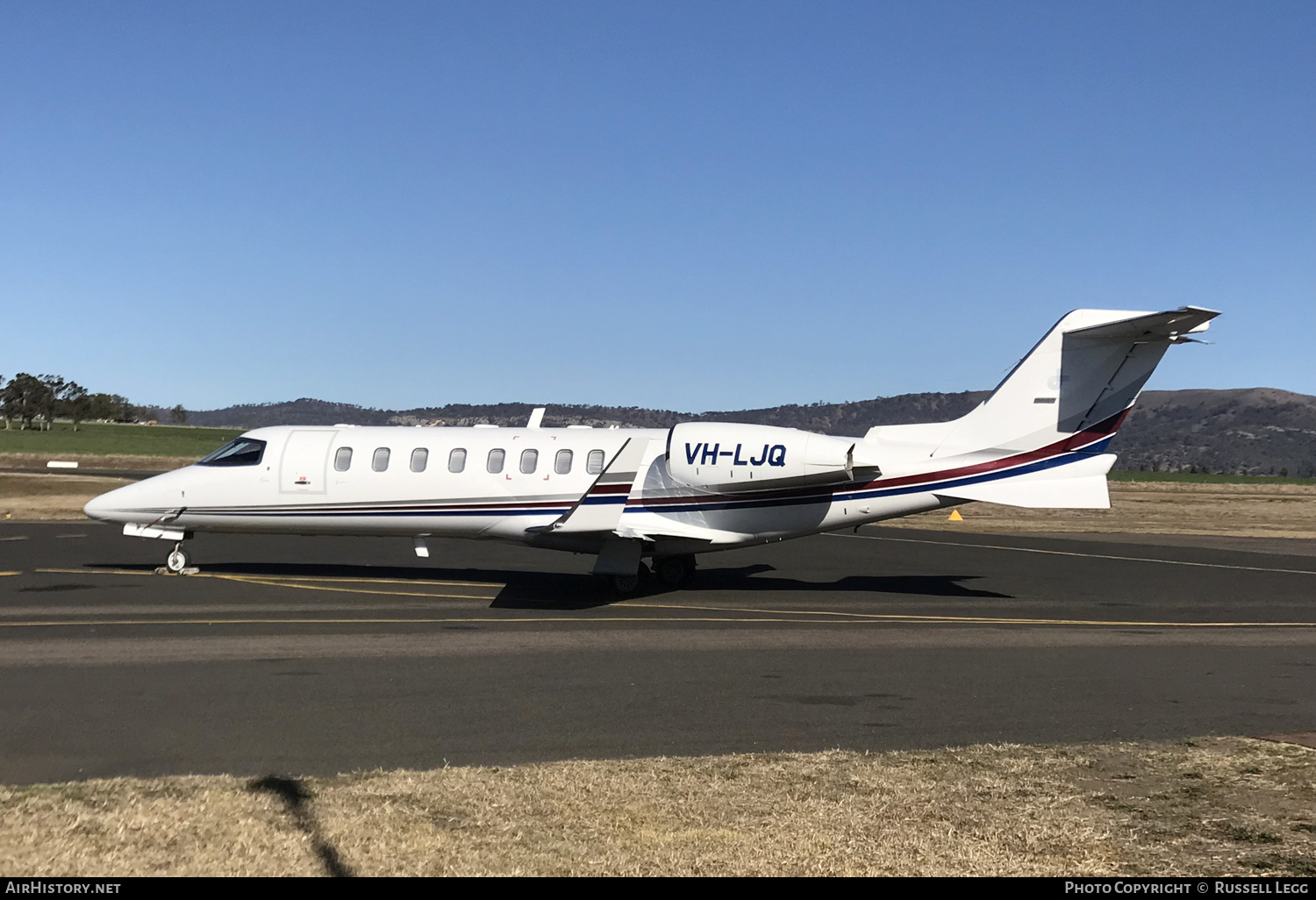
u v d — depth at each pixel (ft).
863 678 37.09
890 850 19.53
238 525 64.39
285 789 22.56
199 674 35.70
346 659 38.83
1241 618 54.49
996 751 26.96
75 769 24.58
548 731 28.91
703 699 33.27
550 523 61.11
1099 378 58.23
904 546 94.27
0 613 48.29
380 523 63.21
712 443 59.62
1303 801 22.82
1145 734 29.53
